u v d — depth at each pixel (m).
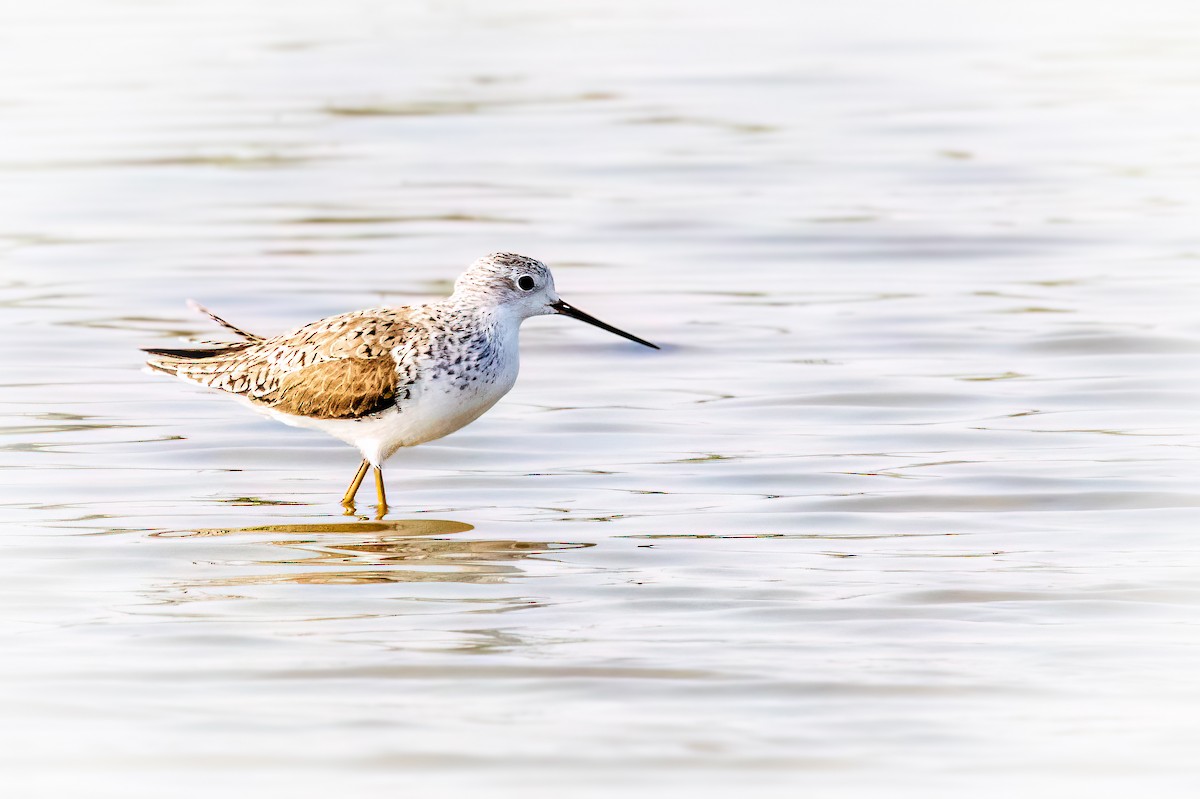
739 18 47.47
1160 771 9.40
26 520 14.34
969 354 20.08
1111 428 17.05
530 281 15.02
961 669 10.80
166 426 17.53
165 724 10.04
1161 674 10.66
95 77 39.25
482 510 14.78
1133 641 11.25
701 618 11.84
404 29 46.12
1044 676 10.66
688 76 39.69
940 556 13.25
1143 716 10.06
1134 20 46.06
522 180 30.45
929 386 18.77
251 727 10.00
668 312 22.42
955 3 49.34
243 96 37.53
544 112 36.06
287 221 27.69
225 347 15.62
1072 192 28.83
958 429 17.14
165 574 12.91
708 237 26.47
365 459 15.05
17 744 9.77
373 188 30.00
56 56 41.66
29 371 19.64
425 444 16.91
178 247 26.00
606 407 18.19
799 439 16.92
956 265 24.59
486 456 16.50
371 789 9.25
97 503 14.91
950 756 9.59
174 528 14.17
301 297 23.16
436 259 25.28
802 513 14.55
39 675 10.77
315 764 9.53
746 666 10.87
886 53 42.22
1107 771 9.40
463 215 28.03
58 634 11.53
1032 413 17.67
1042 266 24.34
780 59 41.62
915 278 23.92
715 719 10.09
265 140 33.62
